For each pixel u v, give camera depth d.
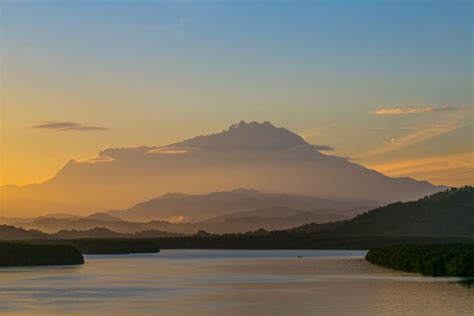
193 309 100.69
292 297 113.38
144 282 146.00
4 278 158.75
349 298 109.94
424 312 93.94
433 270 161.88
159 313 97.12
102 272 182.25
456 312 93.69
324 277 155.00
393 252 198.75
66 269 198.88
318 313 94.94
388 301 105.25
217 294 119.94
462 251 165.75
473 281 138.00
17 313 97.88
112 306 104.50
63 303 108.19
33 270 193.88
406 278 147.50
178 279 154.50
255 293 120.69
